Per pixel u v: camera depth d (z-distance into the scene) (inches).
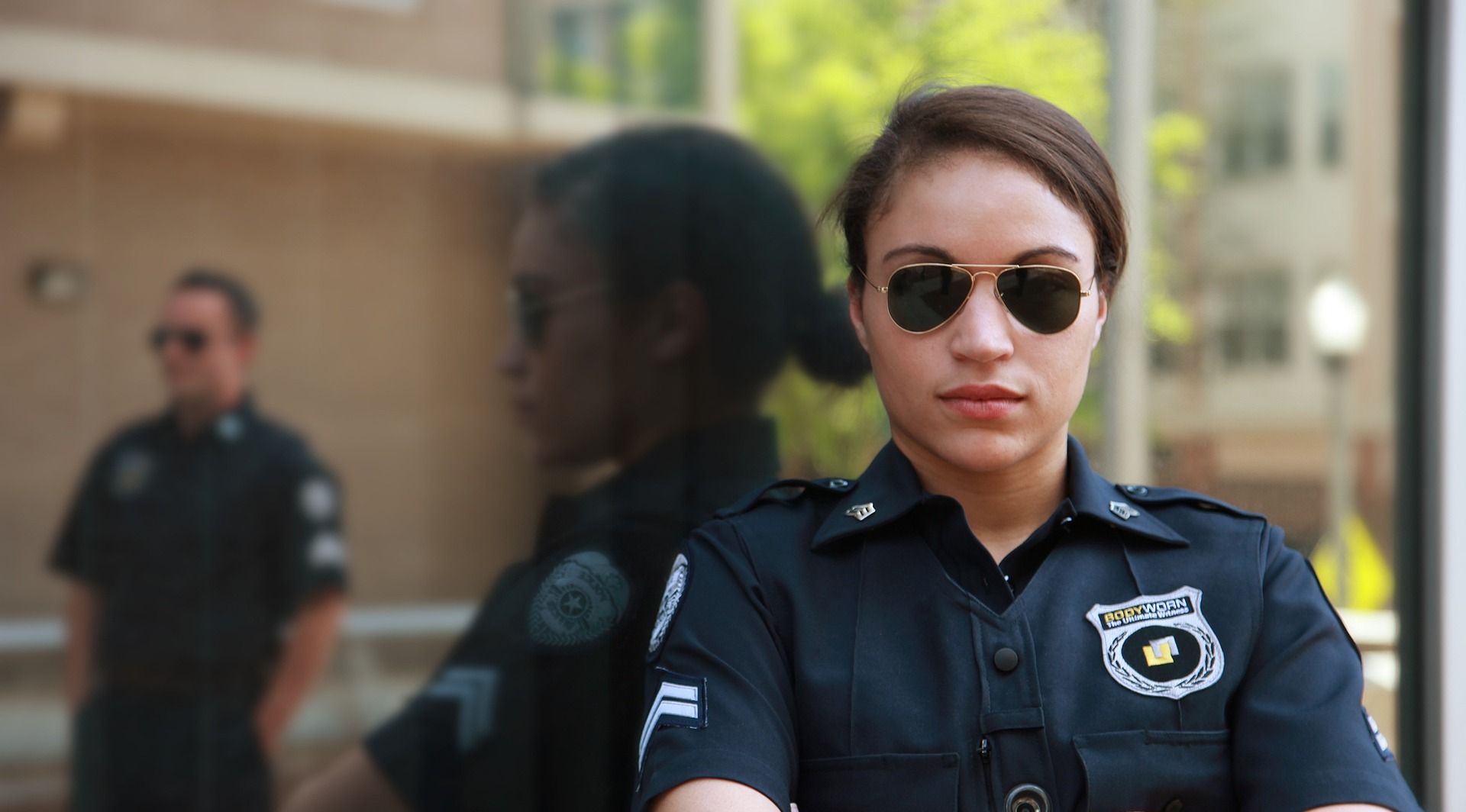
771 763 41.6
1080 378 44.0
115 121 56.9
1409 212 74.2
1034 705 42.7
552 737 63.6
